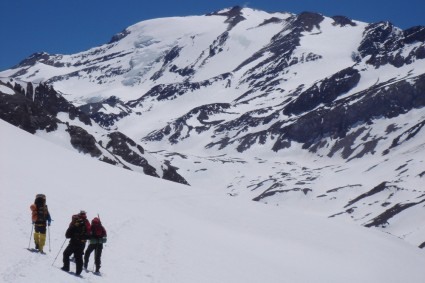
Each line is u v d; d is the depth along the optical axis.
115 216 39.41
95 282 20.94
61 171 57.31
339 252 55.91
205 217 57.56
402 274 54.84
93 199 45.56
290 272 41.72
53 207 34.94
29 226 26.33
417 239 138.62
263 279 35.03
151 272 25.55
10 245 21.86
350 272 49.88
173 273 26.80
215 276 30.00
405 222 157.12
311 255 52.28
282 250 51.25
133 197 55.81
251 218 60.41
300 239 57.16
